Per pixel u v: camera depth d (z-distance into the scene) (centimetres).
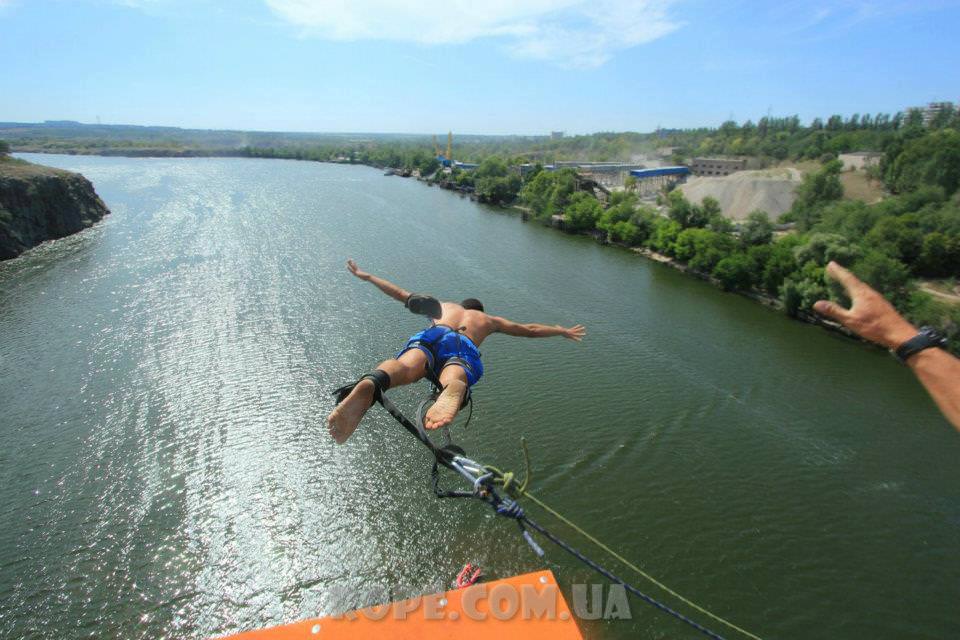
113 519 2423
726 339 4506
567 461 2917
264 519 2461
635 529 2512
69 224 7231
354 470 2767
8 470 2670
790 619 2111
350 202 10388
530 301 5181
